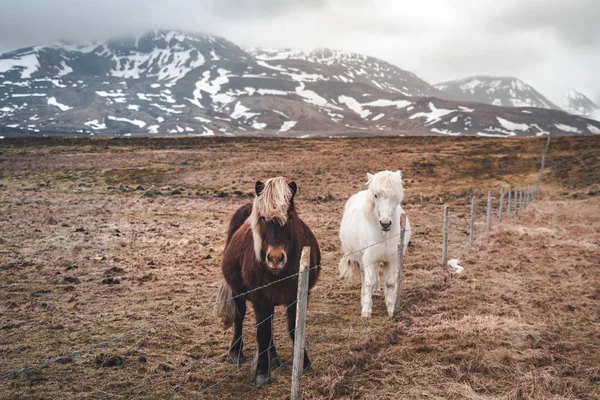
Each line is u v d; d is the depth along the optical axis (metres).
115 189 32.69
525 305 7.76
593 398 4.74
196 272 10.71
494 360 5.66
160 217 20.33
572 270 10.20
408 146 59.38
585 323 6.86
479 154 49.94
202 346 6.37
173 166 44.59
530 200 29.33
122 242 14.12
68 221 18.56
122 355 6.02
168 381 5.29
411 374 5.33
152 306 8.15
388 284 7.43
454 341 6.27
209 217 20.59
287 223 4.79
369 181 7.37
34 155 53.94
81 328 7.02
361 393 4.97
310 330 6.83
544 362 5.59
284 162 46.75
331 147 61.25
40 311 7.81
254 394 4.94
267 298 5.06
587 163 40.31
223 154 54.44
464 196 30.53
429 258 11.67
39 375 5.40
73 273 10.54
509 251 12.34
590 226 17.59
